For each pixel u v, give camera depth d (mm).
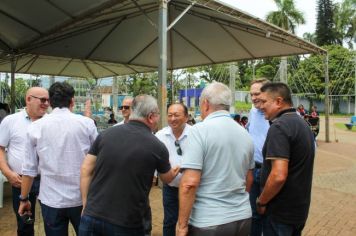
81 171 2832
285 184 2830
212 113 2707
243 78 59219
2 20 10578
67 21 9695
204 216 2529
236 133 2678
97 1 8102
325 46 56969
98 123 14758
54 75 18750
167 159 2799
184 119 4020
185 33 11883
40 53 13438
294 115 2914
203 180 2592
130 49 13414
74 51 13445
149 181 2719
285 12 42469
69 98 3178
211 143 2559
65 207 3086
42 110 3939
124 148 2639
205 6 8242
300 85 55094
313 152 2908
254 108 4148
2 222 5449
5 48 13359
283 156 2727
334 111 55094
